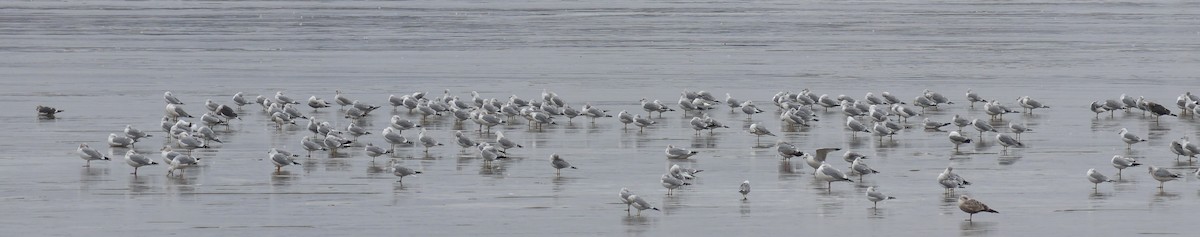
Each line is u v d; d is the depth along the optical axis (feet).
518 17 428.56
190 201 108.78
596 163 129.90
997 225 100.58
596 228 99.60
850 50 288.30
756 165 128.57
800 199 110.52
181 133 134.62
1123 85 213.25
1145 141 147.13
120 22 393.29
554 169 125.70
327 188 114.73
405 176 119.14
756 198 110.93
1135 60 261.03
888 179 120.47
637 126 158.92
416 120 164.25
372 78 222.69
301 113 169.78
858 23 399.24
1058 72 235.61
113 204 107.45
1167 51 284.20
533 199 110.52
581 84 213.05
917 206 107.65
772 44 307.17
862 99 193.77
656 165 128.88
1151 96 197.47
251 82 214.90
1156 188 115.65
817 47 297.74
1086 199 110.83
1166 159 133.28
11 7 488.02
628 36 335.26
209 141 142.41
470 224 100.94
